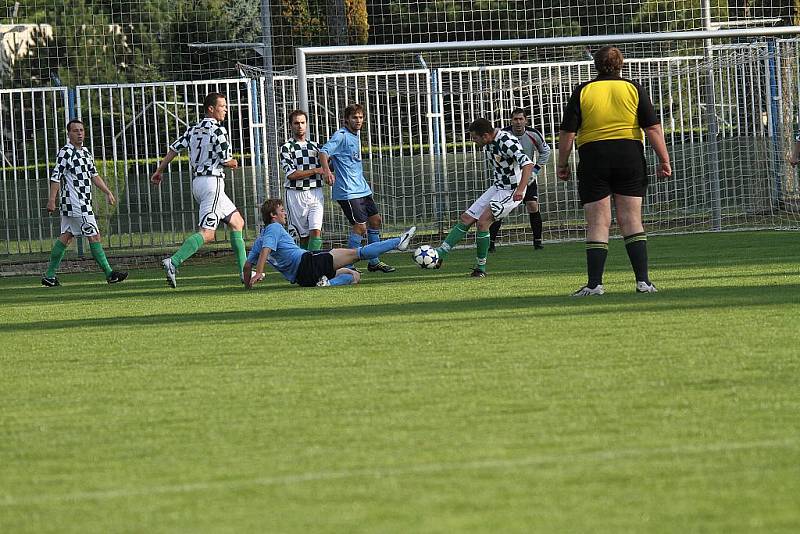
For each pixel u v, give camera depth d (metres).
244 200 55.69
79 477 12.73
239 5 88.25
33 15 88.56
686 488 11.39
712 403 15.02
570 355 19.20
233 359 20.48
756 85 62.31
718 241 48.06
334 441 13.84
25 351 22.77
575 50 78.25
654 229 57.84
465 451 13.09
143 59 87.12
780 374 16.77
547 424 14.23
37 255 55.12
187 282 39.75
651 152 60.94
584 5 81.81
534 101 66.94
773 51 57.75
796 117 60.09
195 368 19.66
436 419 14.77
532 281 33.31
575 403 15.38
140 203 55.94
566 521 10.53
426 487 11.76
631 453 12.72
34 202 55.12
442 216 59.06
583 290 28.33
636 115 27.80
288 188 41.03
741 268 34.28
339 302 29.64
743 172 60.03
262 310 28.52
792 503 10.83
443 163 58.19
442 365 18.80
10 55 86.69
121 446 14.09
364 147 68.62
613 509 10.84
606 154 27.67
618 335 21.17
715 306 24.73
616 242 51.12
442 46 48.75
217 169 37.53
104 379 18.94
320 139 65.38
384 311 26.92
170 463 13.16
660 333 21.19
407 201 60.62
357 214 40.09
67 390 18.05
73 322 27.84
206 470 12.77
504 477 11.99
